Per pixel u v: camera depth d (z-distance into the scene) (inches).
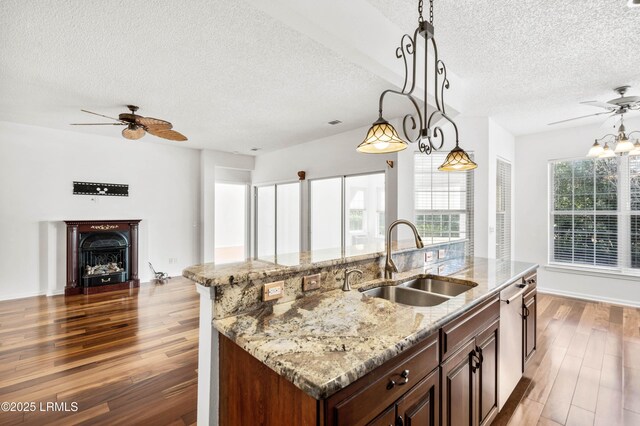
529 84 129.6
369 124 180.1
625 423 79.4
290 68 110.9
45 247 189.3
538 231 200.8
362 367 37.4
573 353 117.1
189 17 82.3
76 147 199.5
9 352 112.8
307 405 36.6
